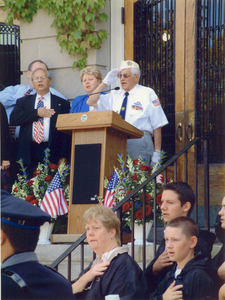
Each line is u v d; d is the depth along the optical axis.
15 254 4.23
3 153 11.19
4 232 4.22
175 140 12.15
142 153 10.77
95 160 9.41
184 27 12.23
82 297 6.37
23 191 10.30
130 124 9.78
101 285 6.19
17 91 13.16
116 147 9.73
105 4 13.40
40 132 11.15
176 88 12.28
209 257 6.71
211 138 11.70
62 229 9.98
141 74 12.99
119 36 13.42
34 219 4.27
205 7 11.98
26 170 11.30
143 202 8.45
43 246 9.30
